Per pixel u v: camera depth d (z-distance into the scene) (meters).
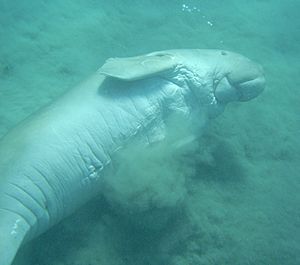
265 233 1.82
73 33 2.98
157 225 1.68
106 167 1.58
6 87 2.40
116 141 1.57
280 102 2.65
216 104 1.92
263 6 4.18
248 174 2.09
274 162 2.22
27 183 1.34
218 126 2.34
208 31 3.41
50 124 1.44
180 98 1.76
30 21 3.03
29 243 1.64
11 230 1.27
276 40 3.48
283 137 2.35
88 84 1.60
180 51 1.82
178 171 1.85
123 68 1.54
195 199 1.92
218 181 2.04
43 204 1.40
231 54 1.95
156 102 1.68
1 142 1.43
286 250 1.76
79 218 1.75
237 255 1.72
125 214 1.68
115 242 1.70
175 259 1.67
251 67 1.92
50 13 3.18
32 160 1.36
